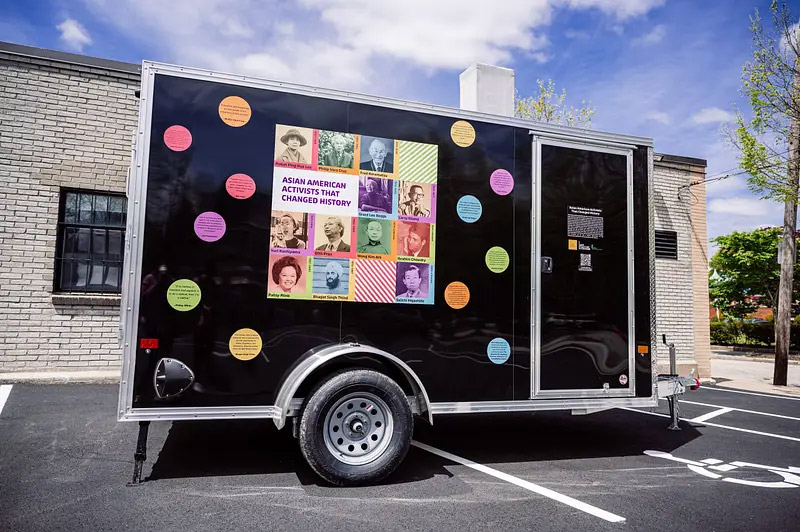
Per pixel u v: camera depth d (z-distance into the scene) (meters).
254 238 4.09
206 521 3.28
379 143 4.48
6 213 7.45
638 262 5.24
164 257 3.87
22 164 7.55
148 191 3.87
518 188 4.88
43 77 7.70
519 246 4.83
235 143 4.10
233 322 3.99
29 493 3.64
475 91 6.15
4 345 7.38
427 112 4.64
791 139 10.64
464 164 4.73
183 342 3.86
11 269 7.44
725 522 3.56
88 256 7.91
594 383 4.97
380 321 4.37
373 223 4.41
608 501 3.89
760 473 4.73
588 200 5.11
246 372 4.00
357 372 4.05
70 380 7.40
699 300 11.89
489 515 3.54
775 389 10.68
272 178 4.16
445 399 4.50
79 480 3.93
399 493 3.91
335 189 4.32
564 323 4.91
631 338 5.14
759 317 24.78
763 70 10.38
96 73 7.95
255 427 5.68
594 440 5.79
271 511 3.48
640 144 5.35
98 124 7.95
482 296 4.67
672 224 11.73
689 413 7.68
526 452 5.20
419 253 4.52
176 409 3.83
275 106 4.22
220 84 4.10
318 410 3.91
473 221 4.70
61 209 7.80
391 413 4.11
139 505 3.49
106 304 7.83
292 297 4.15
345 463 3.96
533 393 4.76
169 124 3.96
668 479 4.48
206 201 3.99
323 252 4.25
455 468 4.59
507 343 4.71
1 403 6.20
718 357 18.69
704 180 11.77
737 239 22.45
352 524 3.31
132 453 4.64
